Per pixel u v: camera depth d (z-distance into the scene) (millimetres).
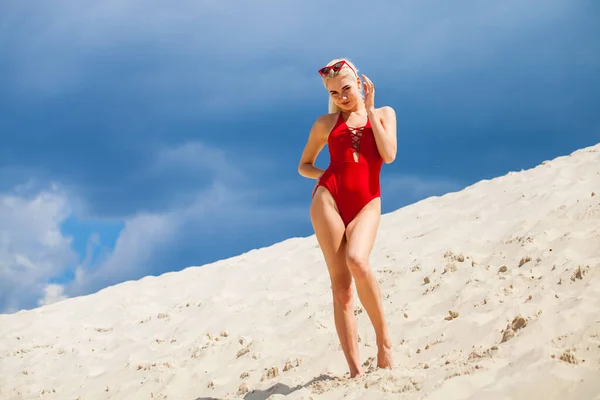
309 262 8445
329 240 3648
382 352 3590
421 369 3426
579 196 7023
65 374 6605
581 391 2646
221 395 4672
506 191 8344
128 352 6746
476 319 4195
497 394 2725
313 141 3930
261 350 5367
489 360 3152
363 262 3438
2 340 8359
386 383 3197
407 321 4789
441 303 4969
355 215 3652
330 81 3781
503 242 5930
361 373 3631
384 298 5586
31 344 8039
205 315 7285
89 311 9055
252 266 8961
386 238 8156
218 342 6141
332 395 3303
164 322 7570
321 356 4660
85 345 7453
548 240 5539
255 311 6828
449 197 9172
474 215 7691
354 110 3816
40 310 9633
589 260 4633
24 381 6617
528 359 2979
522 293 4543
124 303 8859
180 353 6172
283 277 8102
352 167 3648
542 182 8055
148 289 9414
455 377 2957
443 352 3963
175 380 5285
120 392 5438
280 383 4172
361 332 4898
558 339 3215
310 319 5695
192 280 9242
